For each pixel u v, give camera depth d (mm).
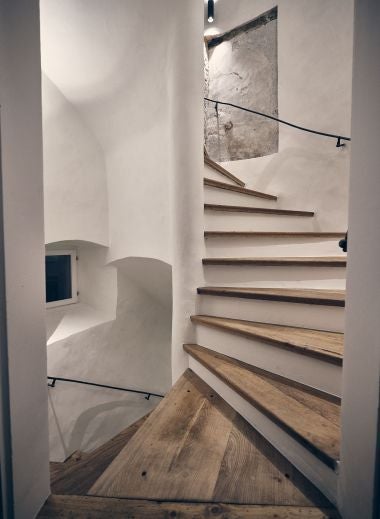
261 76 3287
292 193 3078
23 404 778
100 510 868
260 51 3277
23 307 772
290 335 1328
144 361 3348
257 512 857
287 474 998
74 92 2398
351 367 779
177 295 1890
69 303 3164
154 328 3535
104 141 2689
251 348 1477
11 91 719
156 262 2557
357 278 750
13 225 728
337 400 1138
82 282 3221
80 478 1250
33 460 828
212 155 3631
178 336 1885
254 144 3373
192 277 1848
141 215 2436
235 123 3475
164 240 2219
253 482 967
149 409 3332
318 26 2830
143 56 2082
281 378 1322
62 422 2523
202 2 1890
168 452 1104
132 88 2266
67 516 849
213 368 1461
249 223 2365
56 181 2404
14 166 731
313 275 1630
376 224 669
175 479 977
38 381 848
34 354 825
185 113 1842
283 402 1142
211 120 3623
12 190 725
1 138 685
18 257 749
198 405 1419
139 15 1955
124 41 2088
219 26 3520
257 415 1219
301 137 2994
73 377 2643
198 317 1780
